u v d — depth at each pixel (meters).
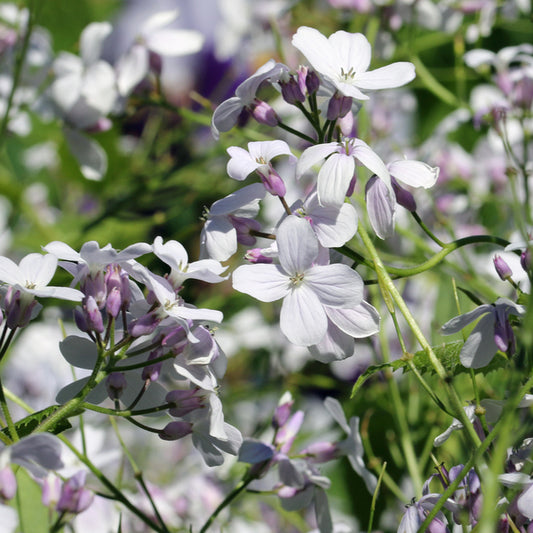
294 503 0.54
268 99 0.72
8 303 0.51
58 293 0.50
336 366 0.74
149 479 0.69
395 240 0.69
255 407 0.75
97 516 0.57
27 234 0.75
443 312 0.62
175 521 0.64
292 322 0.51
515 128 0.73
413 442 0.63
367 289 0.65
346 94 0.51
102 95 0.68
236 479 0.67
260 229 0.52
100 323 0.50
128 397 0.52
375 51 0.72
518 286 0.53
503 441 0.48
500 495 0.50
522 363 0.50
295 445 0.68
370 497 0.65
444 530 0.51
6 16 0.69
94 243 0.50
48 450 0.48
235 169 0.52
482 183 0.75
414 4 0.70
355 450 0.56
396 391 0.61
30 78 0.68
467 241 0.53
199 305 0.73
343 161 0.51
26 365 0.72
